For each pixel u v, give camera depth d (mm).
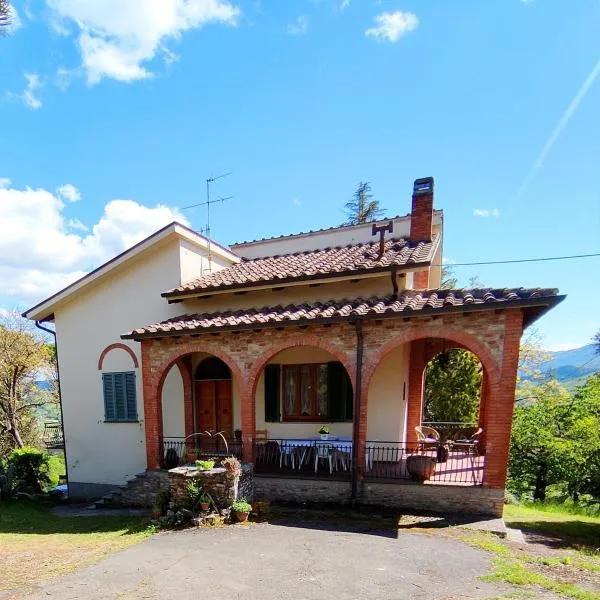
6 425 22547
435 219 13234
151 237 12422
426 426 14719
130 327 13102
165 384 12875
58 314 14031
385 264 9938
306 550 6238
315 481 9234
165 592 4875
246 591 4871
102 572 5539
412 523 7691
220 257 14289
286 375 11859
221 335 10172
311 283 10750
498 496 8047
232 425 12453
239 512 7805
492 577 5348
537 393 23000
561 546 7297
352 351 9039
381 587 4988
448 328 8352
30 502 12711
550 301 7285
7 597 4887
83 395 13586
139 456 12773
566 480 15633
